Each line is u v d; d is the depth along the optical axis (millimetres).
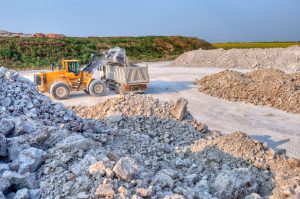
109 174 6258
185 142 10773
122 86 20797
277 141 13219
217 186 7301
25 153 6867
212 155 8859
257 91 19891
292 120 16016
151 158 8977
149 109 12039
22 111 9648
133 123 11492
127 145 9805
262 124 15453
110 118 11570
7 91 10180
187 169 8445
